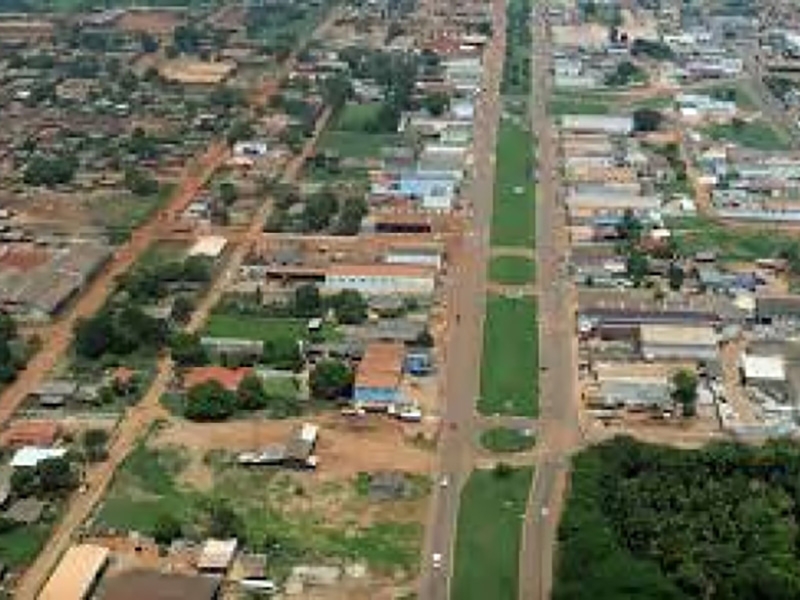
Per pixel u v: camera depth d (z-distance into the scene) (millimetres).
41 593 159375
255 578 164875
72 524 176000
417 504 182375
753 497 181500
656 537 170000
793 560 165000
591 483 181250
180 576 163125
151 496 182625
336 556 170500
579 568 163000
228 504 180875
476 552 172250
